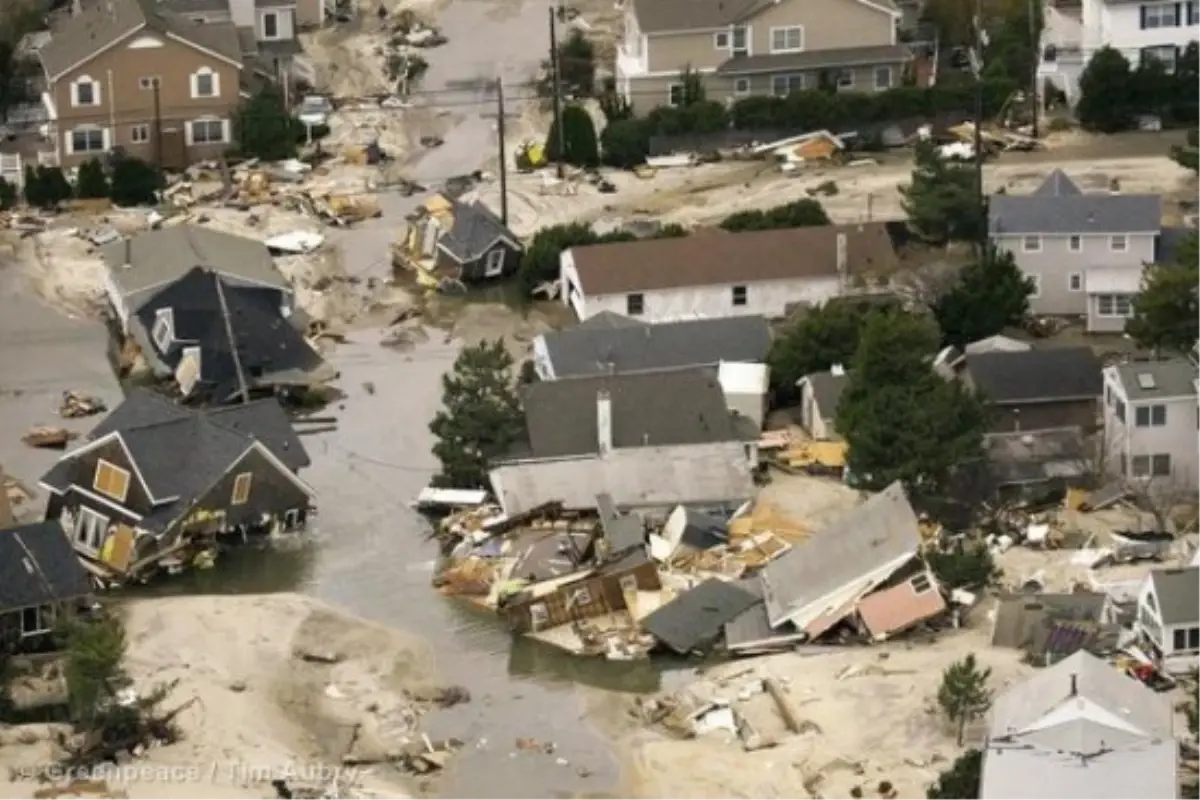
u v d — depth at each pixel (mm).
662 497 170125
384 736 144625
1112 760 122875
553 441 174250
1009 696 130750
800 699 144375
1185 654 142625
